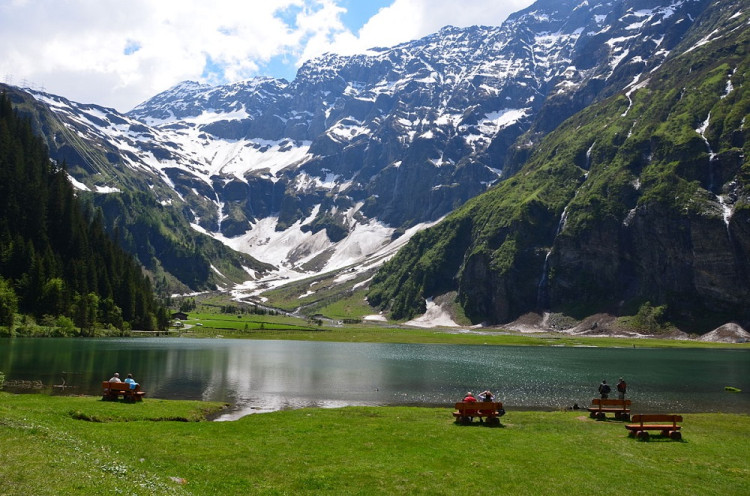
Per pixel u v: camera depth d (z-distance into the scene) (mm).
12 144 198875
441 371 101188
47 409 42188
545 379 90875
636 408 64750
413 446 35312
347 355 135125
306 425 43219
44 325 160875
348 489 26016
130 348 132875
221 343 171750
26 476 20531
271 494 24766
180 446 33469
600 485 27953
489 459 32281
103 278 196000
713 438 41406
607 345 193875
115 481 21938
